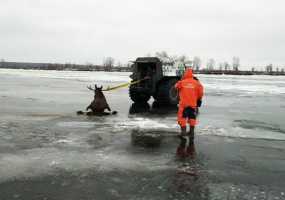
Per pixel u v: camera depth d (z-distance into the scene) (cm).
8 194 496
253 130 1016
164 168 626
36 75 6200
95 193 502
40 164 635
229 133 966
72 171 599
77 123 1086
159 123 1107
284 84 4272
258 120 1218
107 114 1305
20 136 877
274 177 587
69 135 896
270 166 651
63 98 1942
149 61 1602
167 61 1655
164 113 1361
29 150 734
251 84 4138
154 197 491
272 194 509
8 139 840
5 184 534
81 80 4253
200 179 570
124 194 500
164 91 1586
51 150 737
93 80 4259
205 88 3159
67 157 684
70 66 15950
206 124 1119
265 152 756
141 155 712
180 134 934
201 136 920
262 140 880
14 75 6025
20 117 1205
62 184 536
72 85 3216
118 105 1645
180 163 660
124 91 2711
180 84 913
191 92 899
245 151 762
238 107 1650
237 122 1168
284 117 1302
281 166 652
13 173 584
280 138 907
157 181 556
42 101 1762
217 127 1062
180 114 906
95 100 1318
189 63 1672
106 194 499
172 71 1644
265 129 1034
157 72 1589
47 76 5731
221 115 1349
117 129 991
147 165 643
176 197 493
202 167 637
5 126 1020
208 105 1728
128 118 1211
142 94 1711
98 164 642
